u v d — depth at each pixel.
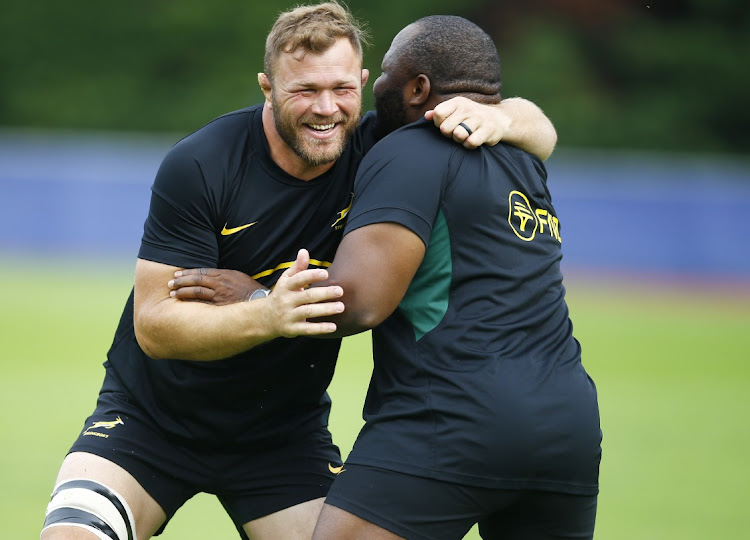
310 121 13.24
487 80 13.85
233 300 13.47
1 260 67.75
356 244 12.37
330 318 12.55
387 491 12.02
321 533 12.11
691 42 105.56
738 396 38.47
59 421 31.08
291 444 15.19
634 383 40.50
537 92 103.69
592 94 104.31
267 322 12.52
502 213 12.70
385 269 12.22
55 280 61.09
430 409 12.16
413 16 103.12
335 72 13.09
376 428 12.47
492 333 12.37
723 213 71.25
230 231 13.91
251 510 14.97
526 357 12.45
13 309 51.72
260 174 13.91
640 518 22.98
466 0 105.12
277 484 14.95
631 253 71.38
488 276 12.52
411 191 12.38
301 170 14.01
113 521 13.50
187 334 13.12
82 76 99.06
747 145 105.06
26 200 69.12
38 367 39.50
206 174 13.59
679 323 56.03
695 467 28.06
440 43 13.69
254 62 100.69
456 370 12.25
